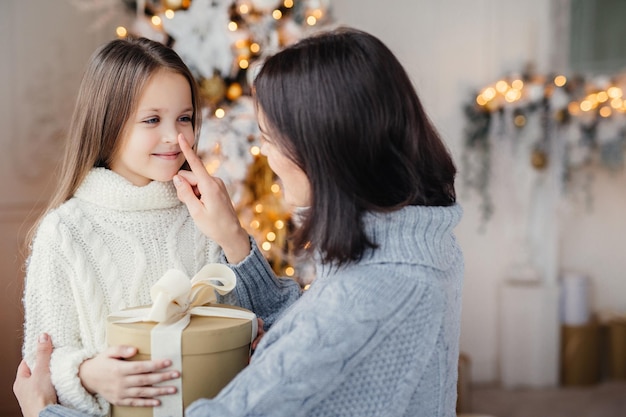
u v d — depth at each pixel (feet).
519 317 10.51
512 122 10.19
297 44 2.93
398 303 2.65
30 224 8.72
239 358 3.01
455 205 3.05
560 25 10.39
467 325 10.66
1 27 8.53
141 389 2.85
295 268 7.38
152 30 7.06
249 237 3.99
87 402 3.28
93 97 3.86
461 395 8.82
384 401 2.65
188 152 3.77
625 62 10.65
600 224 11.01
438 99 10.32
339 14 10.00
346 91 2.74
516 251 10.59
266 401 2.51
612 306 11.18
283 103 2.79
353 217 2.73
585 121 10.34
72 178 3.96
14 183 8.66
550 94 10.03
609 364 10.91
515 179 10.36
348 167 2.74
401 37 10.21
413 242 2.78
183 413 2.90
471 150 10.37
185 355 2.87
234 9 7.19
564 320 10.70
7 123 8.61
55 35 8.80
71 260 3.76
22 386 3.42
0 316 8.62
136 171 3.90
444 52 10.30
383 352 2.65
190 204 3.83
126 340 2.91
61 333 3.70
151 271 3.98
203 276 3.38
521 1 10.32
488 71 10.36
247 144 7.10
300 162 2.82
